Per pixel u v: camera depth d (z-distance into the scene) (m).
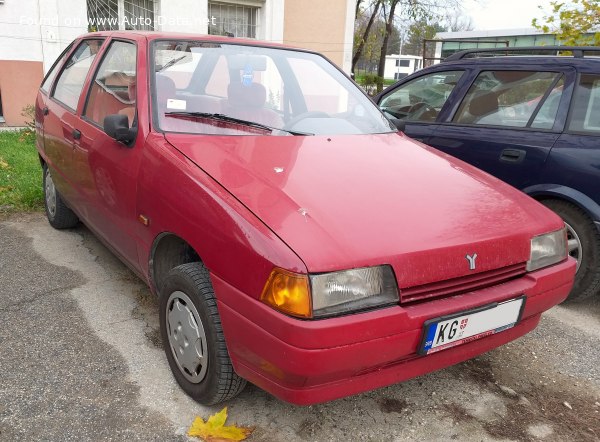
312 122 3.41
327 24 12.31
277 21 11.38
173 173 2.60
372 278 2.10
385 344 2.09
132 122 3.06
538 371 3.10
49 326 3.19
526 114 4.18
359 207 2.37
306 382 2.05
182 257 2.91
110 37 3.82
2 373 2.71
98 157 3.30
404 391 2.82
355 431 2.49
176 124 2.99
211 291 2.38
